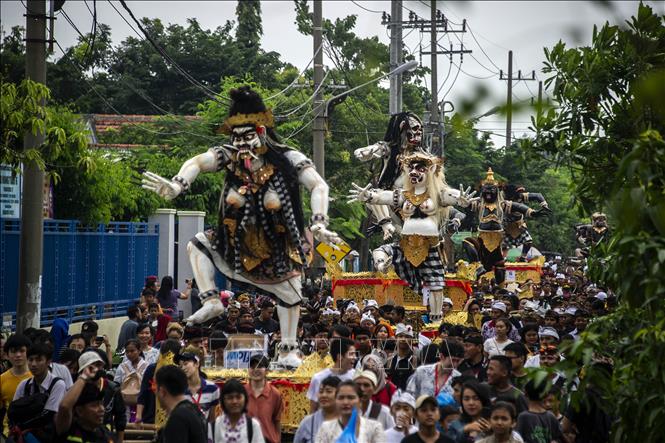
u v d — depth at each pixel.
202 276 18.58
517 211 42.81
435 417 12.20
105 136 54.38
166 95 64.69
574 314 22.98
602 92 14.77
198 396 15.62
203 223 42.16
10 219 29.03
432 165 27.73
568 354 12.75
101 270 34.81
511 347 16.22
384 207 29.30
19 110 21.81
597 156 14.88
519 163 15.41
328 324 22.69
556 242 75.00
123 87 63.16
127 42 65.50
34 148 22.55
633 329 12.84
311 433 13.38
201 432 12.24
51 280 31.11
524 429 13.59
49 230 31.16
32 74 22.36
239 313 24.45
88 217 33.91
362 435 12.36
